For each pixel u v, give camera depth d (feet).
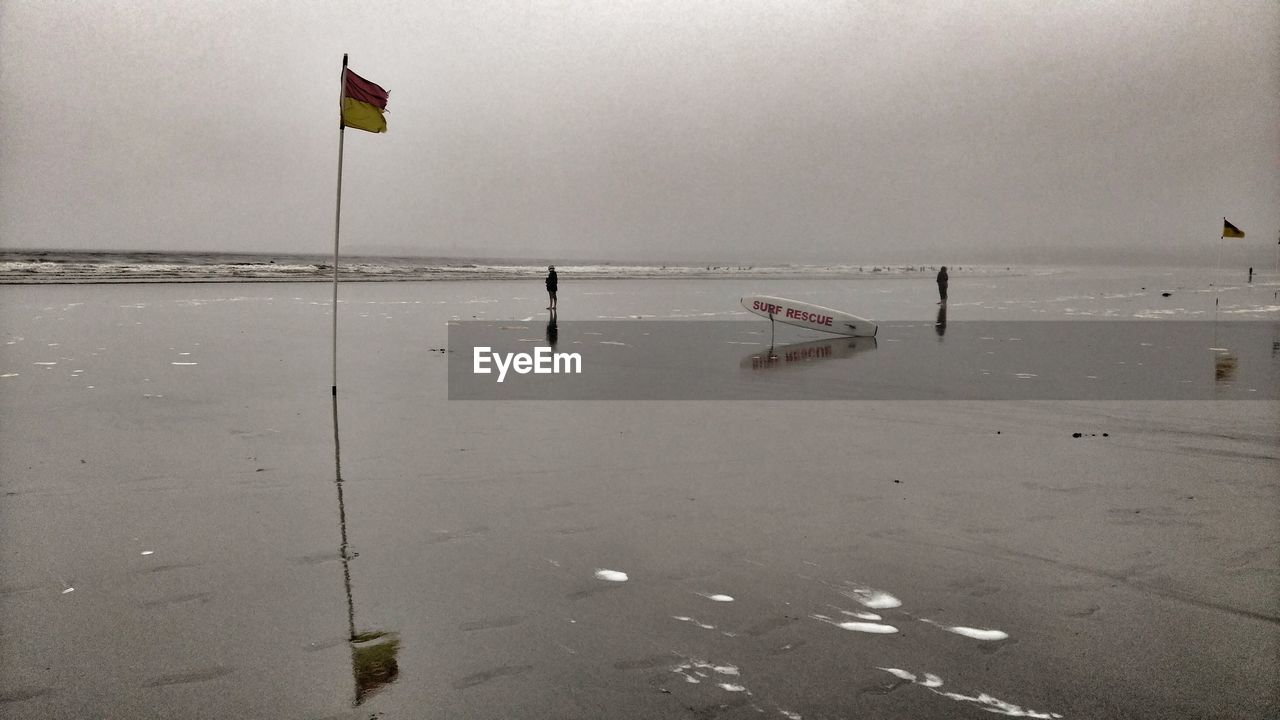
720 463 24.56
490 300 109.91
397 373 43.14
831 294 138.21
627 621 13.25
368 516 18.93
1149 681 11.37
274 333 62.28
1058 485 22.07
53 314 73.97
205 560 15.94
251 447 25.94
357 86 33.73
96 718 10.25
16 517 18.53
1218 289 151.74
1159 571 15.58
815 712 10.48
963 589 14.71
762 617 13.47
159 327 64.75
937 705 10.69
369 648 12.25
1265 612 13.69
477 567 15.71
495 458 24.95
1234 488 21.74
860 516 19.13
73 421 29.53
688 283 183.93
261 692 10.92
